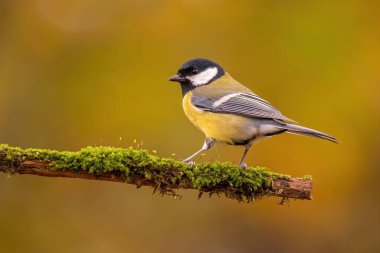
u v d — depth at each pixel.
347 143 13.41
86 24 14.38
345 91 13.62
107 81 13.95
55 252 13.16
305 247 13.53
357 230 13.42
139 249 13.32
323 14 14.23
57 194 13.52
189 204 13.74
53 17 14.40
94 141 13.52
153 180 7.43
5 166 7.15
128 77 13.91
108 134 13.53
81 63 14.04
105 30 14.26
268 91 13.80
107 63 14.03
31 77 14.03
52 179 13.52
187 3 14.51
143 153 7.40
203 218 13.66
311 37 14.03
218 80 10.05
